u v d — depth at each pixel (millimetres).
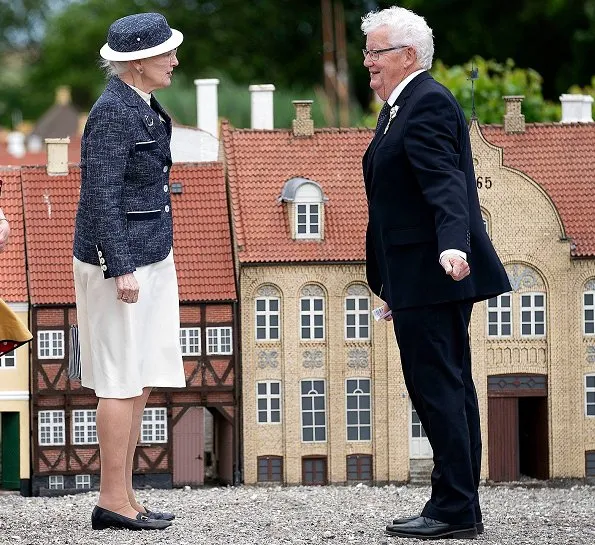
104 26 89688
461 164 13109
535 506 16594
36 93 94625
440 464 13227
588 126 20672
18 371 19469
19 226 19859
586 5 51656
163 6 70875
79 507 15977
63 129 68750
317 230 19594
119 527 13797
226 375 19562
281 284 19469
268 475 19562
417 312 13031
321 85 64750
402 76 13312
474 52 55344
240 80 65438
